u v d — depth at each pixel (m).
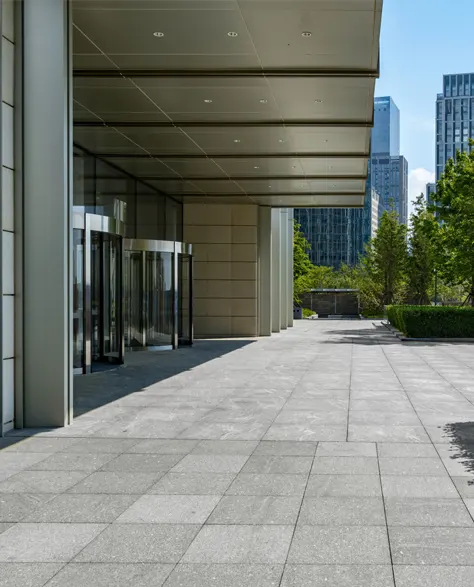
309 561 4.07
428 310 24.70
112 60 11.07
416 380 12.87
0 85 7.78
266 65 11.24
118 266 15.43
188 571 3.94
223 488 5.62
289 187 22.73
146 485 5.73
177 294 19.89
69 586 3.74
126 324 19.20
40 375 8.27
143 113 14.06
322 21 9.42
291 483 5.76
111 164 19.02
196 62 11.14
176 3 8.86
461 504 5.15
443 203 31.73
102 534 4.56
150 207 22.69
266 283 26.97
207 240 26.69
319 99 13.04
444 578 3.81
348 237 126.56
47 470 6.23
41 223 8.25
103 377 13.22
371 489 5.57
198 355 18.00
